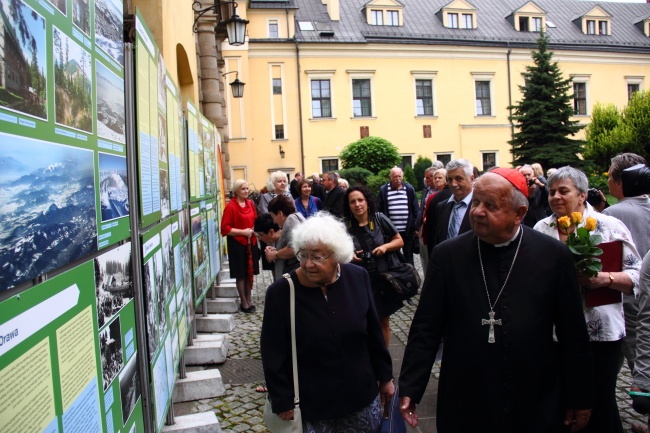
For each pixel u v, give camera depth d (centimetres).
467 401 249
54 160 169
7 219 139
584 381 246
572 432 255
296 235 271
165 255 356
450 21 3728
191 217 538
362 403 271
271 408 270
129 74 270
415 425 257
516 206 244
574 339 248
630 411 429
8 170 140
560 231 349
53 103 171
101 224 216
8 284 138
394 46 3503
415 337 265
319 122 3397
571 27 4053
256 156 3316
